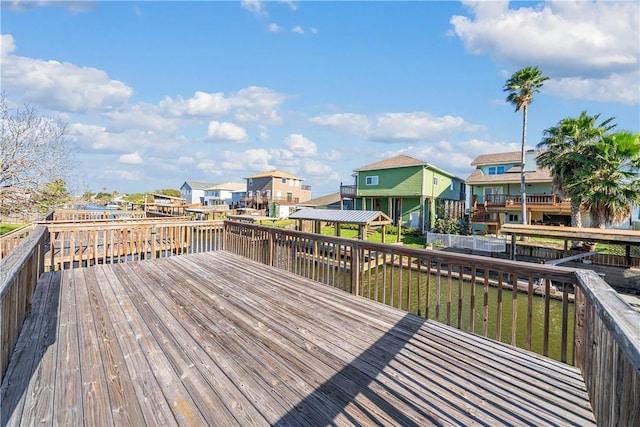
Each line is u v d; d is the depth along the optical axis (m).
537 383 2.22
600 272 10.71
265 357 2.53
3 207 12.05
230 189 49.75
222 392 2.06
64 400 1.94
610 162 12.20
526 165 20.66
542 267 2.63
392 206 24.45
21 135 12.41
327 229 23.48
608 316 1.36
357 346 2.75
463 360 2.54
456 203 23.36
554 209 17.25
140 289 4.26
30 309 3.37
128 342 2.74
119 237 6.39
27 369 2.28
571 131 13.80
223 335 2.92
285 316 3.43
